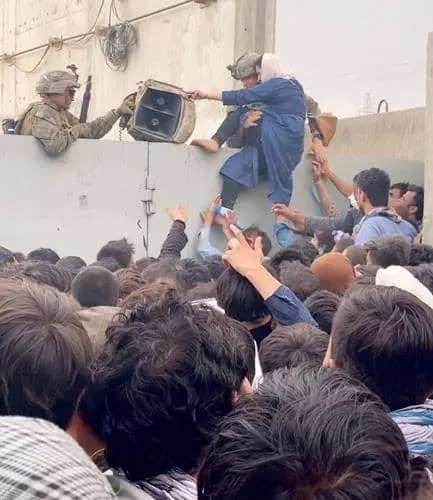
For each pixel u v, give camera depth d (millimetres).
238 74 8555
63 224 7977
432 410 1867
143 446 1680
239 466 1196
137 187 8227
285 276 4008
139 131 8219
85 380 1711
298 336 2580
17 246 7816
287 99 8281
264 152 8305
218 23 13875
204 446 1692
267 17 13289
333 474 1162
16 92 20250
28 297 1711
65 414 1701
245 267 3031
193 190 8422
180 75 14844
